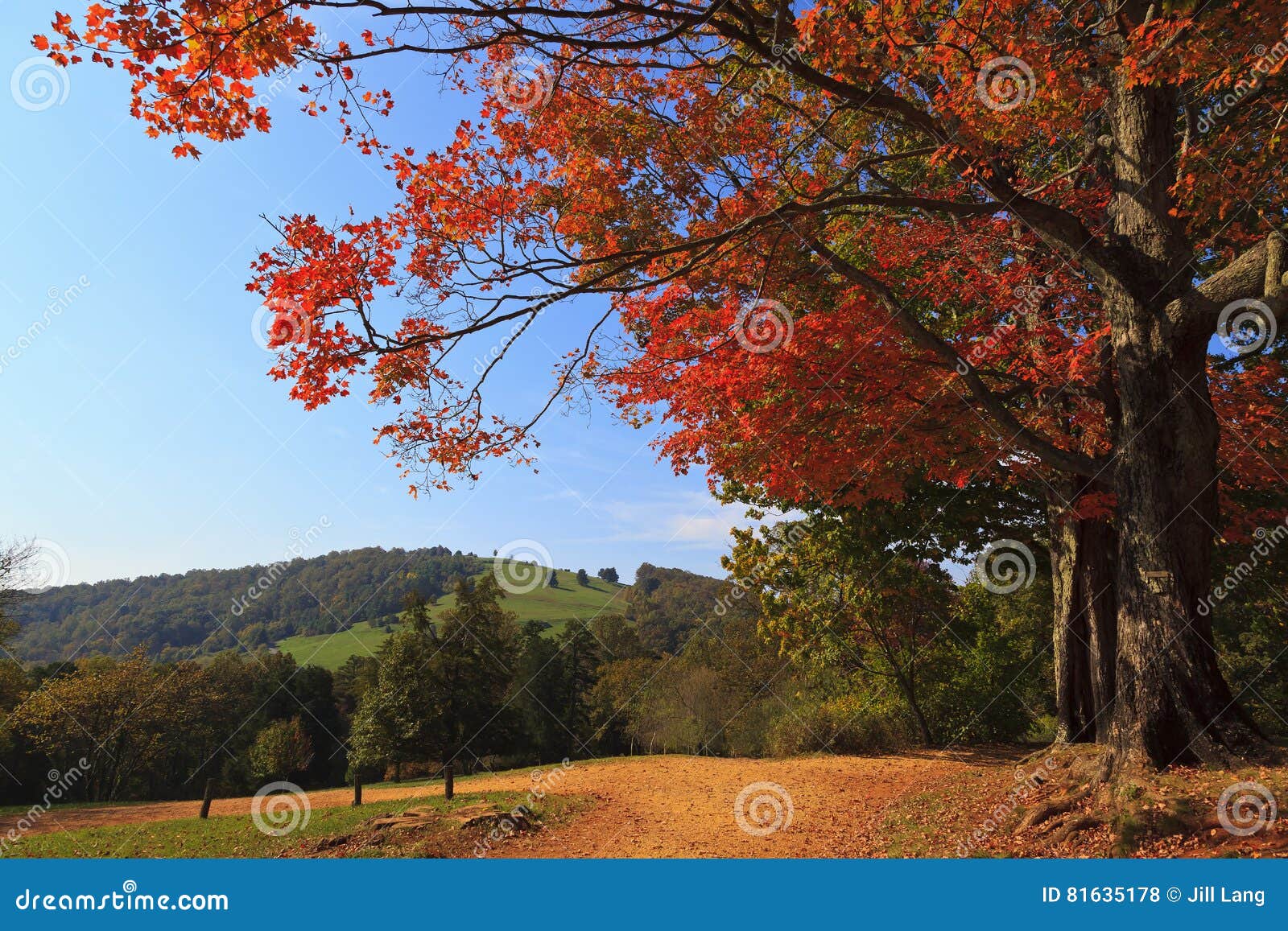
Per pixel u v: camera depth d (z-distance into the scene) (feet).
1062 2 29.48
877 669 72.49
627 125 32.30
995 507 56.90
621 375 40.09
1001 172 32.24
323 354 24.04
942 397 35.86
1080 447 40.34
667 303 39.99
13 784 114.83
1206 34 21.86
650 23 28.04
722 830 38.04
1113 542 44.70
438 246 27.35
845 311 35.37
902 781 47.06
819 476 36.35
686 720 89.66
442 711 139.85
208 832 48.01
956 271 40.37
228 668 168.86
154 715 130.41
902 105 26.55
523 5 21.21
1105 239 31.65
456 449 30.01
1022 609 84.74
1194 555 27.58
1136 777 25.35
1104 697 42.47
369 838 39.93
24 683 114.01
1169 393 28.25
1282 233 27.37
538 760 174.19
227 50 17.66
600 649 210.59
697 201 33.55
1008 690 68.74
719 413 39.22
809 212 29.04
